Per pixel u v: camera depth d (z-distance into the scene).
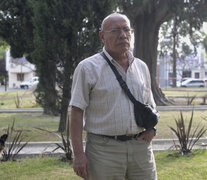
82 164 2.51
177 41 38.81
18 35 10.52
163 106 15.66
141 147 2.64
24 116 12.50
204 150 6.04
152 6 16.39
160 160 5.44
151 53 17.38
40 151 6.05
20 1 9.90
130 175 2.69
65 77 7.89
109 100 2.50
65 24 7.39
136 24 17.48
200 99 21.03
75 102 2.51
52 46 7.53
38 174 4.77
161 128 8.88
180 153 5.83
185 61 57.09
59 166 5.13
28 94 24.92
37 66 7.91
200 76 63.19
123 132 2.51
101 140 2.56
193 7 15.88
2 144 4.52
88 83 2.51
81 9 7.49
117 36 2.55
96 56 2.59
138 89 2.61
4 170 4.95
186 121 10.27
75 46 7.64
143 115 2.57
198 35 24.62
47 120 11.17
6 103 18.81
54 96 8.14
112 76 2.53
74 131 2.53
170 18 17.30
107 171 2.54
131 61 2.67
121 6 14.87
